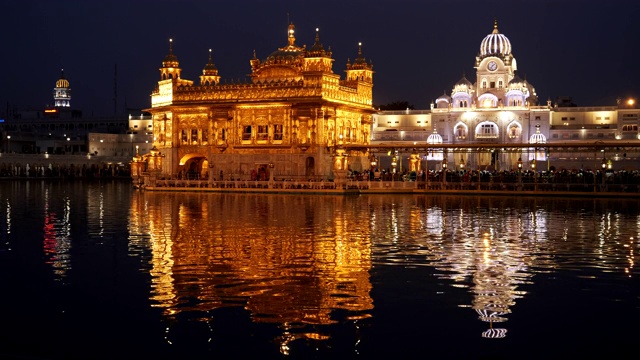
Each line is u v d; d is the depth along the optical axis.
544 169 106.62
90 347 14.88
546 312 17.36
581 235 31.48
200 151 81.19
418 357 14.19
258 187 71.38
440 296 18.91
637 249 27.12
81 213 43.31
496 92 119.12
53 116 192.00
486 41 123.19
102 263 23.94
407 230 33.38
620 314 17.20
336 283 20.47
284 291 19.42
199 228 34.09
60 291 19.73
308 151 75.12
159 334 15.66
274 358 14.16
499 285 20.31
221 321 16.56
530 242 29.12
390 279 21.05
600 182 67.56
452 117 118.06
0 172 116.06
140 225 35.66
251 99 78.00
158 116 84.81
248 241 29.16
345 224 36.03
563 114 118.06
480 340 15.19
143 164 82.50
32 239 30.20
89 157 135.25
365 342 15.06
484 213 43.31
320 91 74.94
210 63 91.69
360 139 85.50
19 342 15.25
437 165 114.12
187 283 20.53
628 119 114.19
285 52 83.94
